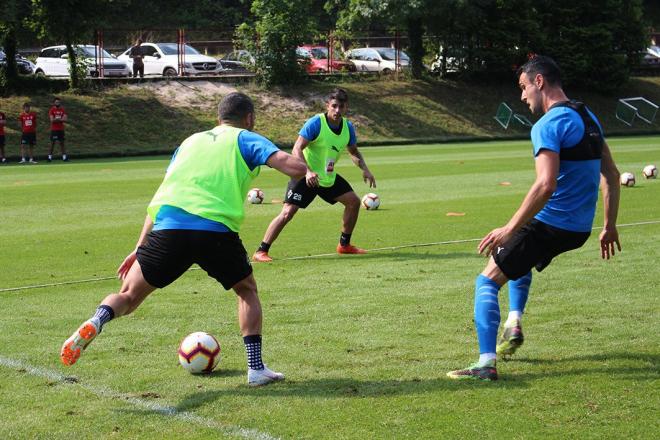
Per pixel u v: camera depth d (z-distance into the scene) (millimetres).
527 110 42250
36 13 34281
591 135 5621
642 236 11477
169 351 6398
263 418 4945
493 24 43062
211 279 9102
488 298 5691
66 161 28719
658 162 24547
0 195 17359
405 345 6504
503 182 19156
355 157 10969
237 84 39250
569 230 5664
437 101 40844
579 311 7531
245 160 5539
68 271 9641
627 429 4742
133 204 15844
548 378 5652
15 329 7039
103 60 38969
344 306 7801
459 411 5031
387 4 40281
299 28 39375
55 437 4676
